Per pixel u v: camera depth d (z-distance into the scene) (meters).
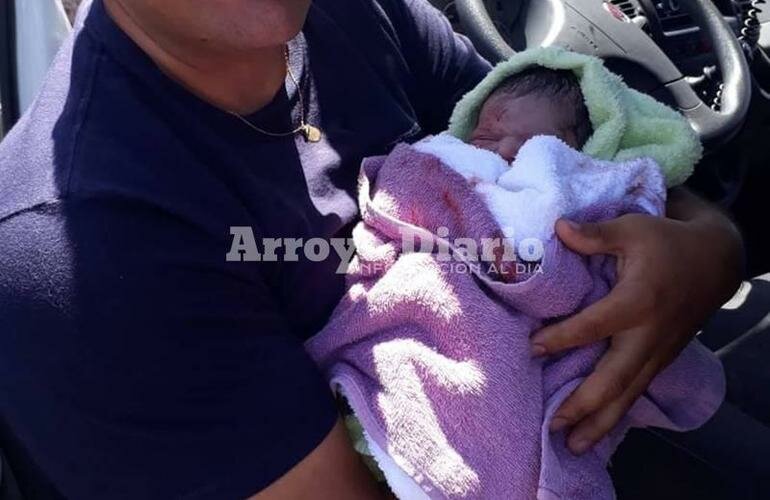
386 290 1.01
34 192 0.85
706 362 1.20
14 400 0.85
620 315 1.03
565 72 1.30
